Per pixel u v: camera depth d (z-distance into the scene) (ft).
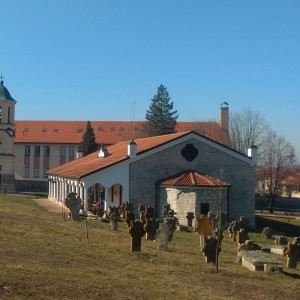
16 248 58.59
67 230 84.12
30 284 40.24
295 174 276.82
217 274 56.49
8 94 243.81
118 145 192.44
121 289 42.88
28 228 79.61
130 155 128.06
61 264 51.67
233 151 132.46
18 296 36.47
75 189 144.87
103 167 126.82
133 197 127.95
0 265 46.24
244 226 112.37
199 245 81.82
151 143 142.61
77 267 51.06
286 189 304.71
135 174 128.36
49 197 199.93
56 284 41.32
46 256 55.62
